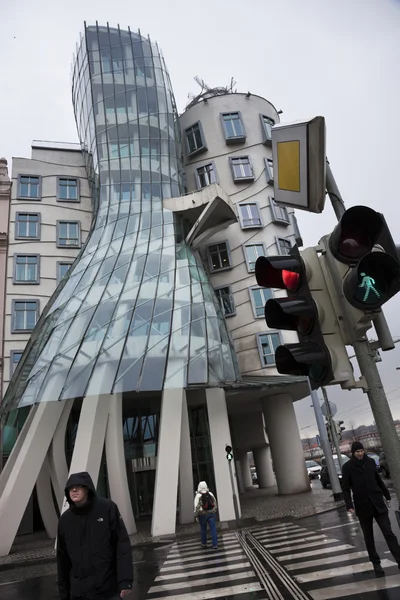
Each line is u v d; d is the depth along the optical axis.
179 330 20.02
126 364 18.19
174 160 31.20
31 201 31.70
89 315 20.59
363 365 4.25
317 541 10.69
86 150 33.28
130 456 24.95
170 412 18.05
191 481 19.84
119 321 19.98
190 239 26.80
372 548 6.72
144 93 32.72
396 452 4.04
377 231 3.91
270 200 32.28
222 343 20.98
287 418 26.62
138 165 29.91
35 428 17.69
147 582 8.83
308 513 16.48
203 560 10.48
